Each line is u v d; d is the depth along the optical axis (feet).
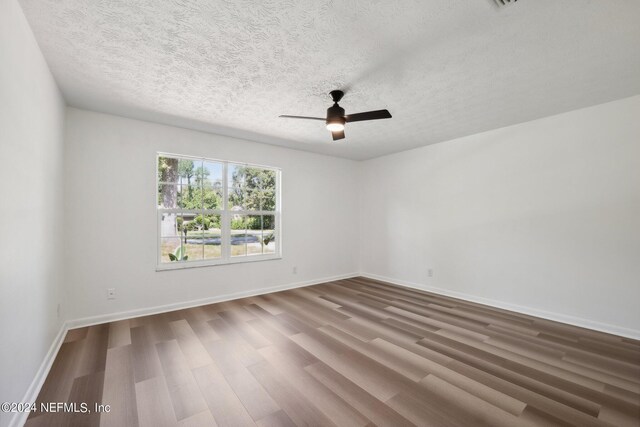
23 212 5.59
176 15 5.62
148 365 7.48
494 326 10.30
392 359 7.86
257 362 7.67
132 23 5.86
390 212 17.35
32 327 6.11
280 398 6.17
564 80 8.28
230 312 11.69
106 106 10.00
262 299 13.62
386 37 6.31
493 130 12.76
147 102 9.71
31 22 5.78
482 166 13.14
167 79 8.20
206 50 6.82
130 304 11.00
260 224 15.05
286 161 15.70
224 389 6.48
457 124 12.05
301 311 11.85
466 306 12.64
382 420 5.50
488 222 12.94
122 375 7.01
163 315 11.29
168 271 11.87
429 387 6.57
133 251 11.07
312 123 11.69
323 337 9.29
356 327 10.13
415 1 5.23
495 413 5.71
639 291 9.29
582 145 10.39
